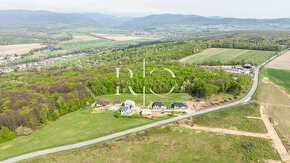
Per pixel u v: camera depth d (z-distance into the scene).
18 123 79.00
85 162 61.16
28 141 72.88
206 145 69.69
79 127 82.81
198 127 81.38
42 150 66.88
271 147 68.19
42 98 94.94
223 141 71.81
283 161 61.72
